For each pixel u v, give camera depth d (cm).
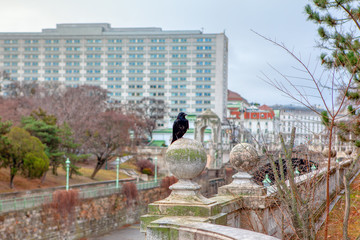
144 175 8069
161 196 6562
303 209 733
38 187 5197
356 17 1065
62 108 8869
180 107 15075
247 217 815
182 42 15125
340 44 1058
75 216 4597
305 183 886
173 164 666
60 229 4359
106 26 16538
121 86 15400
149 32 15688
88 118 7981
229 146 7838
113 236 4856
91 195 4956
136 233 5047
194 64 15038
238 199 815
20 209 3934
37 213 4119
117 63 15438
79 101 9219
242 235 496
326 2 1079
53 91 11988
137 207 5850
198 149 669
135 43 15388
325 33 1065
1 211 3747
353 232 983
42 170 4994
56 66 15688
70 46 15662
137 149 9100
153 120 13000
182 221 589
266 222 851
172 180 6731
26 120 5878
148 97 14462
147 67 15288
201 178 5553
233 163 880
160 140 12050
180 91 15100
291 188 731
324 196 1388
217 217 634
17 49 15775
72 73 15612
